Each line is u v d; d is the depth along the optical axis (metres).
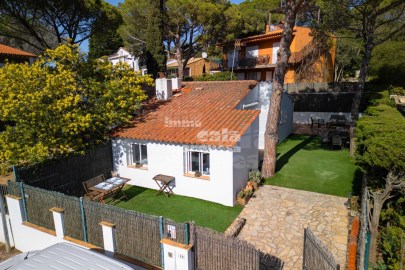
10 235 10.84
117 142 15.00
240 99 16.11
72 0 26.05
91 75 15.82
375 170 8.69
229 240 7.14
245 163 13.32
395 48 27.42
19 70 13.40
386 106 16.50
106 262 6.34
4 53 27.38
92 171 14.22
